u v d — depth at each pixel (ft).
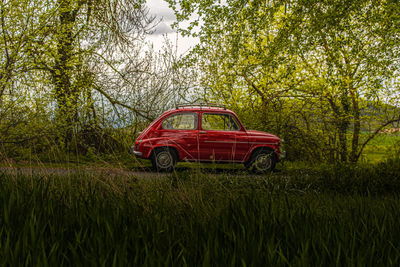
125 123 41.78
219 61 39.75
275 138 35.83
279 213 11.19
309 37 28.02
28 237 8.46
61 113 37.58
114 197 13.21
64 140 36.63
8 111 34.63
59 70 38.68
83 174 16.49
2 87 34.47
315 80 39.65
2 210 10.58
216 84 43.62
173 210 12.07
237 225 9.46
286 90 39.93
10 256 7.54
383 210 13.20
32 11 35.12
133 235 8.54
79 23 40.57
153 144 34.01
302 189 22.31
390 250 8.16
